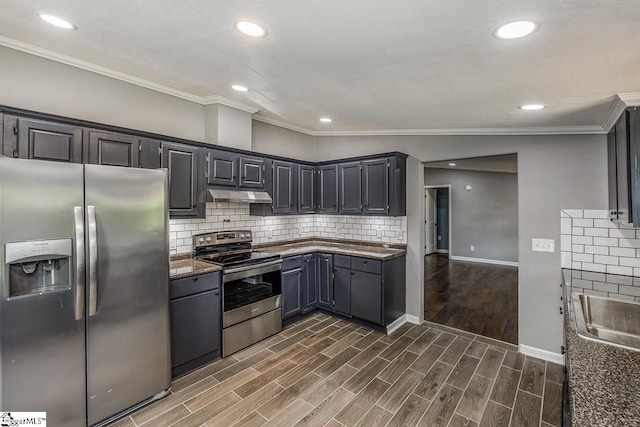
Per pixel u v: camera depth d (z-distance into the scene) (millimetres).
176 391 2391
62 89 2322
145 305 2193
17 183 1673
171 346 2506
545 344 2904
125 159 2408
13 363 1669
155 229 2246
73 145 2139
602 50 1520
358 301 3635
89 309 1914
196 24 1614
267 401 2271
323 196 4316
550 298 2887
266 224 4094
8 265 1652
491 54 1655
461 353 3010
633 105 1977
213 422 2051
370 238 4223
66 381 1850
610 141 2508
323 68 2039
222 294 2887
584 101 2182
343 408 2197
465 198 7699
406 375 2619
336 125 3885
